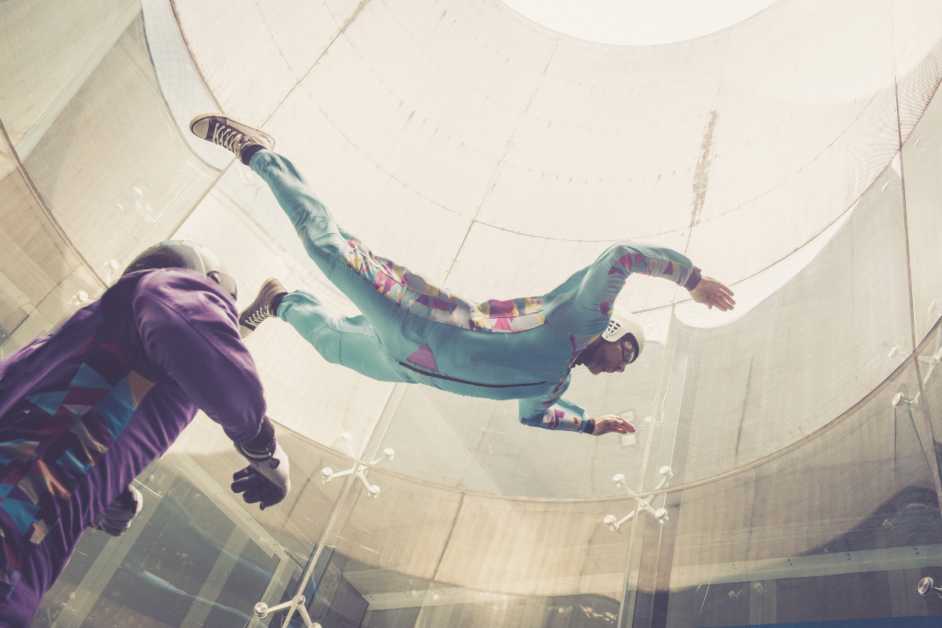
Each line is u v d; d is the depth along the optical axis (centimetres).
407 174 733
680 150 732
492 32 792
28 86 414
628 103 781
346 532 516
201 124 392
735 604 398
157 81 538
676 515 480
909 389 381
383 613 480
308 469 538
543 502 536
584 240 723
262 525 485
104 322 217
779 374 505
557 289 353
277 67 663
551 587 476
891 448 378
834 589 359
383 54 740
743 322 573
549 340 340
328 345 403
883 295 445
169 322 207
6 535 175
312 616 466
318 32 698
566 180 757
